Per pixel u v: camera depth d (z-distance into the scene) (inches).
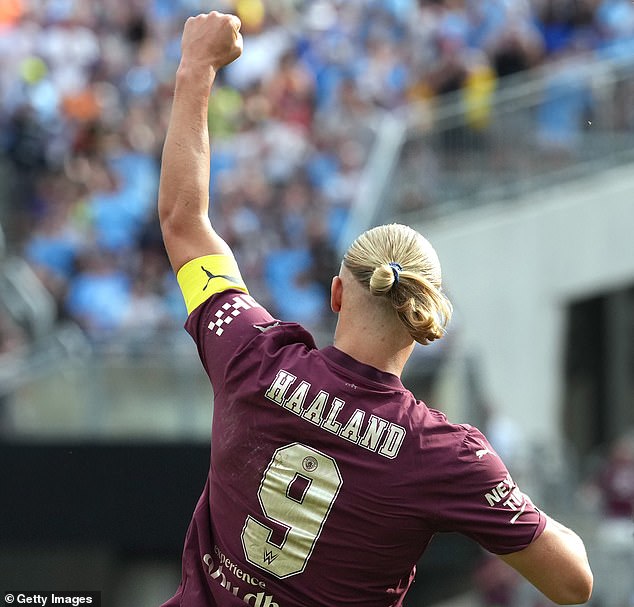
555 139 1834.4
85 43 1991.9
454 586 1567.4
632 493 1649.9
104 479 1405.0
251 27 2028.8
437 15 1996.8
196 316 401.4
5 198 1786.4
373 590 376.5
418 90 1921.8
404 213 1776.6
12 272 1605.6
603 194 1852.9
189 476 1407.5
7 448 1409.9
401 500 369.4
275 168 1743.4
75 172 1807.3
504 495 371.6
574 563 374.3
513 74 1943.9
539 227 1840.6
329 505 372.2
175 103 414.9
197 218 410.9
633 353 2081.7
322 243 1688.0
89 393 1427.2
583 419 2055.9
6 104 1865.2
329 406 375.9
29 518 1401.3
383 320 380.5
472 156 1808.6
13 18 2026.3
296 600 375.6
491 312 1843.0
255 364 385.4
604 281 1866.4
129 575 1402.6
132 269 1705.2
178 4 2075.5
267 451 378.9
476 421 1523.1
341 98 1895.9
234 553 381.7
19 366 1439.5
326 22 2026.3
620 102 1838.1
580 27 2014.0
